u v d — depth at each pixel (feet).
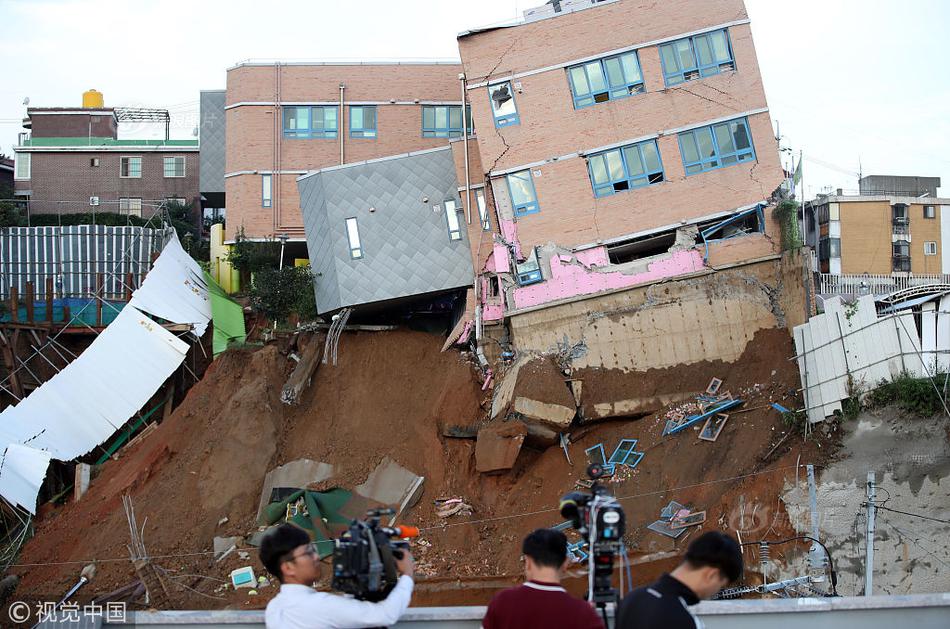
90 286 124.16
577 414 79.61
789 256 79.20
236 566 75.41
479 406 84.33
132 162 163.84
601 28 88.84
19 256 125.08
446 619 22.26
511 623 19.11
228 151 117.29
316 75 116.98
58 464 96.32
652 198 86.94
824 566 56.85
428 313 99.50
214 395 93.25
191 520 81.15
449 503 76.74
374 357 90.99
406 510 77.56
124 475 90.53
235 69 117.19
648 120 87.86
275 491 81.51
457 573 69.97
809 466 57.62
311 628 19.71
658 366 80.64
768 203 84.89
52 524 87.56
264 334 100.27
